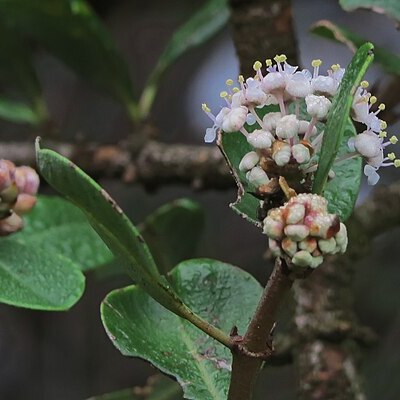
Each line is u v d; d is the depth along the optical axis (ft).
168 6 2.86
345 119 1.10
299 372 1.62
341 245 1.12
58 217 1.52
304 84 1.16
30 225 1.51
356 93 1.17
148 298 1.30
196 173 1.78
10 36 1.88
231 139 1.23
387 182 2.69
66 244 1.51
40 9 1.77
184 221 1.65
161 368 1.25
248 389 1.17
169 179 1.80
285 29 1.63
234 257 2.90
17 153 1.88
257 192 1.15
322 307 1.64
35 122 1.97
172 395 1.61
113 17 2.86
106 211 1.13
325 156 1.13
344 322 1.63
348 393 1.60
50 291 1.34
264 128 1.16
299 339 1.63
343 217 1.26
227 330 1.32
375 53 1.59
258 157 1.15
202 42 1.89
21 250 1.36
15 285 1.34
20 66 1.93
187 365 1.28
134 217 2.84
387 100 1.68
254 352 1.15
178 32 1.90
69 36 1.81
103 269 1.77
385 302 2.60
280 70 1.18
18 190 1.37
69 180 1.12
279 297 1.14
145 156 1.81
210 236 2.85
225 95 1.20
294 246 1.11
